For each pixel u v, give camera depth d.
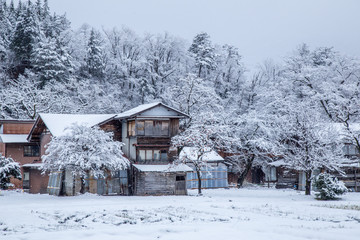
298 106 50.94
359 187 55.56
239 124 67.62
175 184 48.06
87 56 83.50
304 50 86.62
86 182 45.69
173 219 23.77
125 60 84.44
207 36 95.56
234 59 91.19
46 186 50.47
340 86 63.31
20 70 83.44
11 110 71.25
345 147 57.22
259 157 68.00
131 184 47.53
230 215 25.98
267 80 83.62
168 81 85.31
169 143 48.97
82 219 23.94
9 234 18.53
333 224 21.89
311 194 47.81
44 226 20.98
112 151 43.31
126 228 19.77
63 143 41.00
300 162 47.00
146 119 48.06
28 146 56.09
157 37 87.69
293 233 18.38
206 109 63.53
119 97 82.56
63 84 72.25
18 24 83.75
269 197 43.72
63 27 102.38
